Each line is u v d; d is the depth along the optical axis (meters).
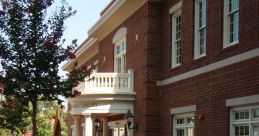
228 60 16.23
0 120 16.47
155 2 22.47
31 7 13.86
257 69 14.42
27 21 13.93
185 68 19.70
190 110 18.91
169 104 21.11
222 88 16.53
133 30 24.47
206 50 18.00
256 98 14.32
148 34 22.17
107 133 29.11
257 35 14.54
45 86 13.55
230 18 16.72
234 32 16.45
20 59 13.61
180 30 20.98
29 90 13.53
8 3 13.76
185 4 19.98
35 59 13.62
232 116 15.95
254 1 14.80
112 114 25.31
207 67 17.77
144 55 22.41
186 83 19.50
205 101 17.75
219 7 17.12
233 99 15.69
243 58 15.27
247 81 14.97
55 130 16.75
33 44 13.64
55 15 14.31
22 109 14.61
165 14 22.08
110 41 29.22
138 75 23.28
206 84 17.77
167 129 21.17
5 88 13.47
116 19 26.95
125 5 24.36
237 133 15.70
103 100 23.59
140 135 22.48
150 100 21.91
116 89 23.72
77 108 24.48
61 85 13.80
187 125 19.50
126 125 24.14
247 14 15.20
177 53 21.16
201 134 17.92
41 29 13.97
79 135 25.69
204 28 18.75
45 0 14.01
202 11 18.98
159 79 22.12
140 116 22.64
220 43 16.89
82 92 23.69
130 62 24.80
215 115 16.91
